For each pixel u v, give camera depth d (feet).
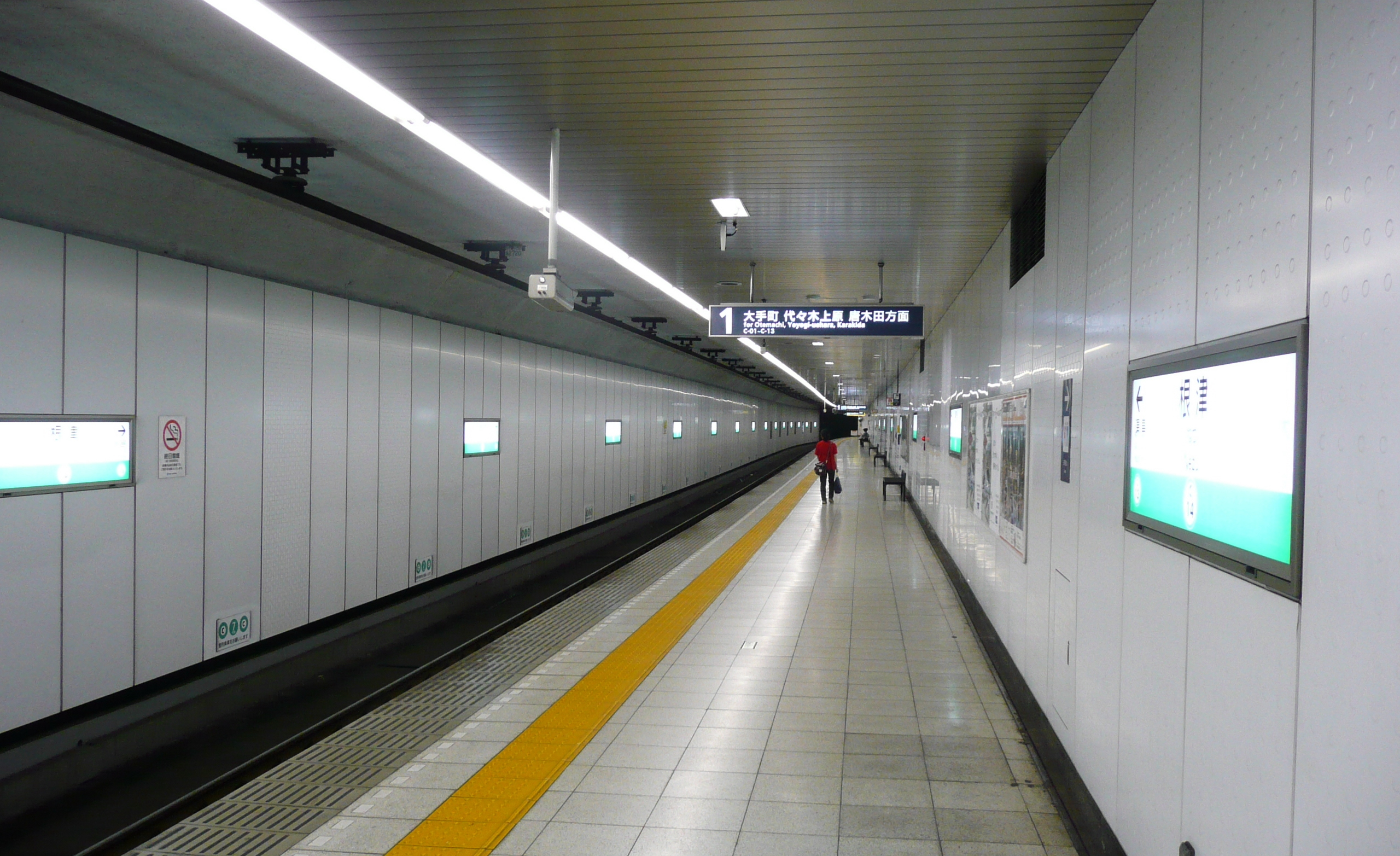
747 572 32.07
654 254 24.85
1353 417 4.74
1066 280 13.03
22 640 14.07
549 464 38.37
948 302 33.24
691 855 10.65
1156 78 8.92
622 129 14.01
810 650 20.74
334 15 10.25
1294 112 5.63
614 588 31.86
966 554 25.64
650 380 57.16
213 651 18.29
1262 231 6.13
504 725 15.39
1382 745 4.39
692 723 15.52
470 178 17.38
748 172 16.31
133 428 16.24
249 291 19.42
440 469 28.45
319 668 21.18
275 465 20.30
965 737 14.79
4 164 12.81
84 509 15.21
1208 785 6.93
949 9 9.64
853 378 100.37
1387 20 4.45
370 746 15.67
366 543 24.17
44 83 12.86
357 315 23.65
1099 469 10.56
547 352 38.04
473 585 30.40
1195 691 7.22
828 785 12.74
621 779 12.96
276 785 13.79
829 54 11.02
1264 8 6.21
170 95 13.28
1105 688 10.02
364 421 24.04
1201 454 7.04
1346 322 4.84
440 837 11.12
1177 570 7.69
